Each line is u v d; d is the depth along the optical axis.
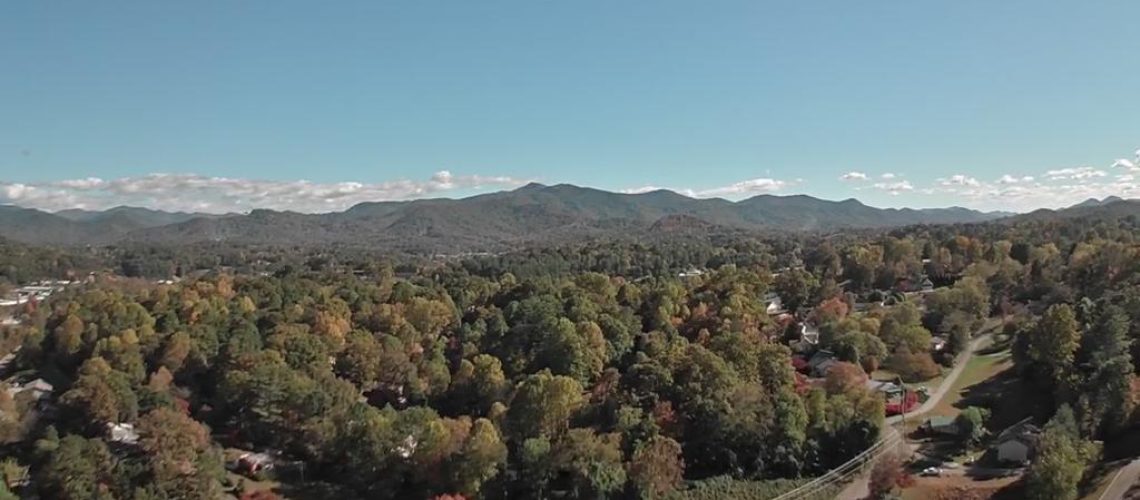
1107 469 81.56
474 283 196.12
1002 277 171.62
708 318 145.12
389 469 92.81
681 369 102.44
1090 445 81.62
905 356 126.88
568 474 88.25
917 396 113.06
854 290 193.38
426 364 128.62
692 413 95.00
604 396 103.50
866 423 94.12
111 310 154.88
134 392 114.94
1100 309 118.38
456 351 142.88
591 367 124.38
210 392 128.00
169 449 89.00
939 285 192.00
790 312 172.12
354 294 182.12
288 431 105.94
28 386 132.12
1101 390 89.81
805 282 176.00
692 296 166.12
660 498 83.62
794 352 139.25
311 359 126.56
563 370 122.50
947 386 119.88
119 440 102.44
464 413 117.50
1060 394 97.12
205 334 137.50
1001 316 157.88
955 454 92.69
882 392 110.50
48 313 183.12
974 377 122.56
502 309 160.38
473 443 88.44
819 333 142.25
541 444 88.81
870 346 128.62
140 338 140.00
